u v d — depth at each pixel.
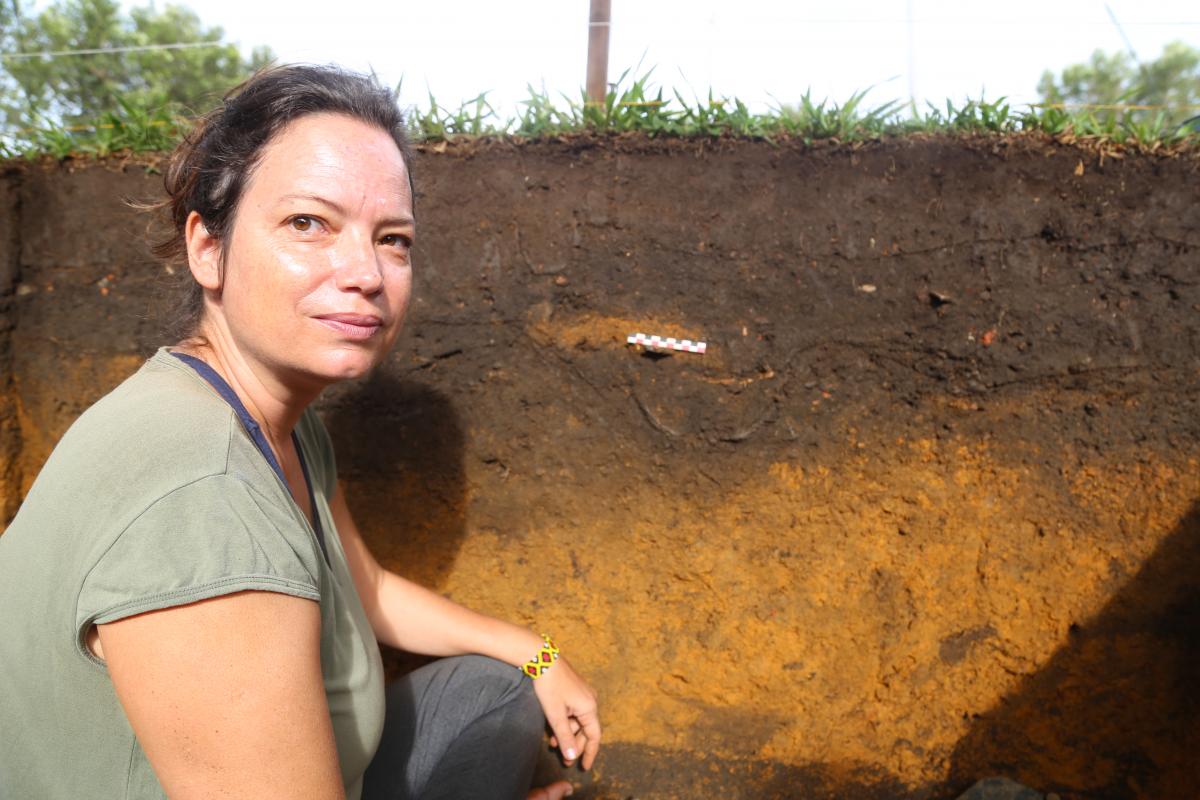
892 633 1.74
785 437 1.75
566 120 1.76
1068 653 1.70
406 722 1.23
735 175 1.70
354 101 0.93
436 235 1.75
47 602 0.76
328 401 1.81
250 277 0.88
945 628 1.73
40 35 6.94
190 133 0.97
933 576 1.73
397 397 1.80
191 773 0.72
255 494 0.78
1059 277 1.65
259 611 0.73
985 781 1.67
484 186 1.74
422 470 1.83
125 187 1.81
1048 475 1.70
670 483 1.78
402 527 1.84
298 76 0.91
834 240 1.69
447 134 1.75
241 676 0.71
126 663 0.70
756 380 1.74
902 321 1.69
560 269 1.74
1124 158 1.62
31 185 1.84
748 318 1.72
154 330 1.81
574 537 1.81
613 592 1.80
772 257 1.70
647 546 1.80
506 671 1.32
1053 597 1.71
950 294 1.66
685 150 1.71
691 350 1.73
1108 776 1.68
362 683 0.95
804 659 1.76
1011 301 1.65
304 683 0.75
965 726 1.73
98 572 0.71
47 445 1.89
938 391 1.71
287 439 1.06
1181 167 1.61
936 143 1.66
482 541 1.83
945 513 1.73
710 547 1.78
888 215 1.67
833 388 1.73
